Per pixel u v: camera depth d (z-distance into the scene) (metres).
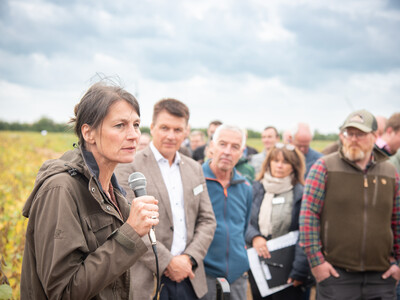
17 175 7.36
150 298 2.60
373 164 3.26
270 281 3.60
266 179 3.90
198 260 2.73
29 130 41.53
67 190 1.42
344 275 3.21
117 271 1.41
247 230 3.79
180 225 2.82
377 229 3.16
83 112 1.51
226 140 3.15
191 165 3.08
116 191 1.75
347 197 3.20
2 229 3.73
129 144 1.53
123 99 1.52
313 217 3.30
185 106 2.95
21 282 1.48
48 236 1.35
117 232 1.44
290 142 6.10
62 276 1.34
